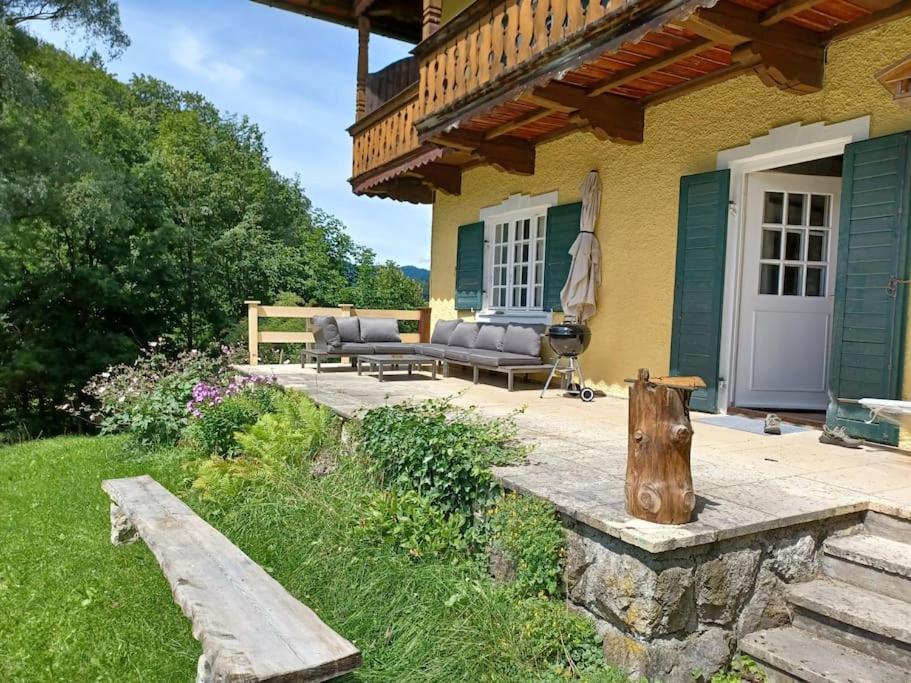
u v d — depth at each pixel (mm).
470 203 9008
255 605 2170
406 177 9727
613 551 2461
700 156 5391
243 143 27562
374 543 3309
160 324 16344
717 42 4039
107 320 15484
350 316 9727
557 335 6273
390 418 4078
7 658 2652
